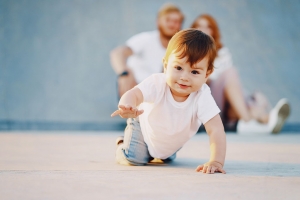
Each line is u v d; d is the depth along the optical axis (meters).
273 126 6.87
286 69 8.27
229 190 1.95
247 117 7.11
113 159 3.12
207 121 2.60
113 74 8.00
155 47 7.15
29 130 7.11
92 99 7.87
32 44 8.07
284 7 8.50
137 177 2.25
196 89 2.50
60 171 2.45
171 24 7.05
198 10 8.33
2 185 2.00
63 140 4.95
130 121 2.82
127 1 8.34
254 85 8.13
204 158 3.31
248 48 8.30
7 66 7.90
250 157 3.40
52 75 7.95
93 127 7.54
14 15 8.16
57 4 8.29
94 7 8.30
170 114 2.60
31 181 2.10
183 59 2.42
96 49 8.13
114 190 1.90
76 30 8.20
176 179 2.21
